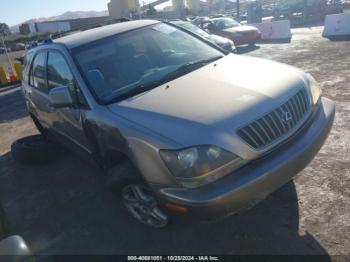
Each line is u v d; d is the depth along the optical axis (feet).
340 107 18.47
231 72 10.85
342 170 12.40
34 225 12.75
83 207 13.24
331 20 46.03
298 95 9.77
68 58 12.14
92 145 11.72
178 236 10.55
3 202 14.96
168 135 8.50
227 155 8.13
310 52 36.63
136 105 9.94
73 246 11.12
